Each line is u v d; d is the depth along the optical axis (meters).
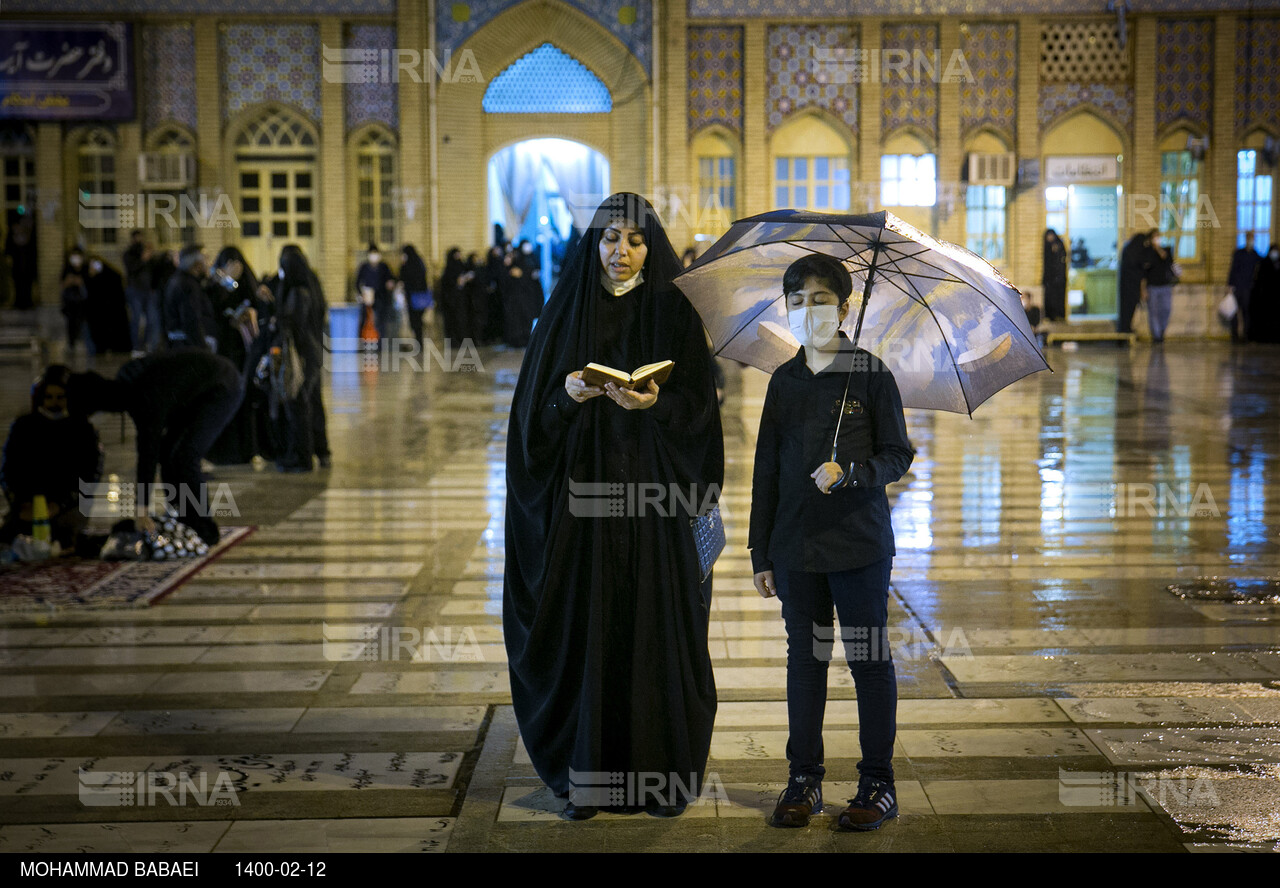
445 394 14.15
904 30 20.53
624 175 21.22
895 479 3.29
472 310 19.98
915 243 3.21
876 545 3.29
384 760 3.83
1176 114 20.64
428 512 7.67
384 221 21.02
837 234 3.35
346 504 7.93
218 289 10.02
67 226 20.59
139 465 6.36
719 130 20.78
